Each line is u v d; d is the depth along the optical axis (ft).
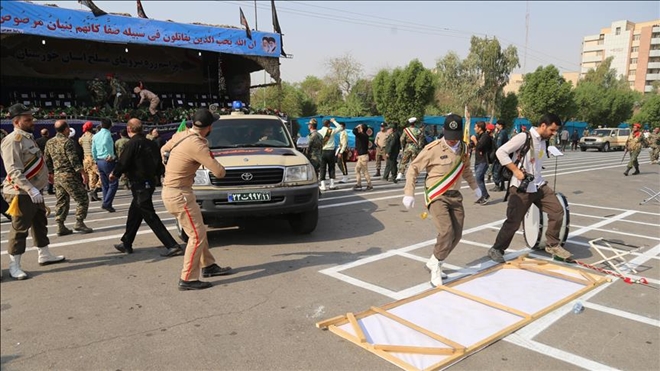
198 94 70.64
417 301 13.71
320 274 16.47
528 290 14.69
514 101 148.56
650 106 160.45
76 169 21.90
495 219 26.50
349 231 23.18
